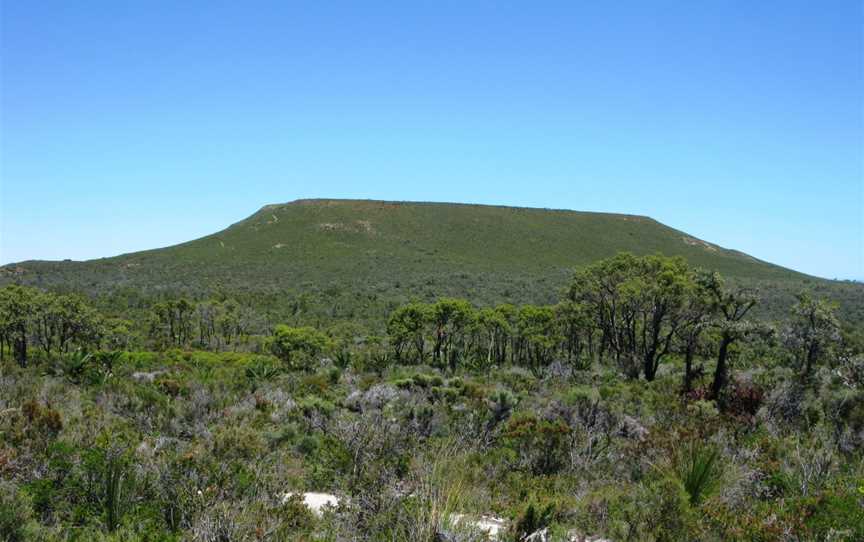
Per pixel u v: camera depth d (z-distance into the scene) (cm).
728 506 659
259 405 1477
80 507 645
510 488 793
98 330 4691
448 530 535
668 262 2722
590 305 3419
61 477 706
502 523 631
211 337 6041
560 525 629
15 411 985
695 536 595
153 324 5841
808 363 2197
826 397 1341
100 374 1883
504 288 9481
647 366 2670
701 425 1074
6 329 4028
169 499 645
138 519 618
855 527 588
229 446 902
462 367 3709
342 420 1055
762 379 1684
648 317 3022
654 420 1209
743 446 947
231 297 8238
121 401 1372
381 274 11338
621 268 3098
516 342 4697
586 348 4638
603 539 618
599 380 2345
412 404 1333
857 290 8069
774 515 625
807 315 2288
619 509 673
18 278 10225
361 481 708
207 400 1451
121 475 679
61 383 1546
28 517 592
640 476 852
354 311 7494
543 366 3506
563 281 10250
